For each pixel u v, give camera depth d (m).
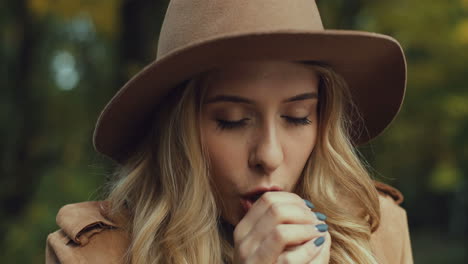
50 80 7.09
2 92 5.95
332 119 1.40
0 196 5.24
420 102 4.77
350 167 1.44
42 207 5.04
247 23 1.16
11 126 5.70
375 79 1.41
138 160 1.43
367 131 1.57
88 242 1.31
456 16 4.46
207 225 1.29
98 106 6.31
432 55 4.62
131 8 4.75
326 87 1.37
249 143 1.21
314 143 1.37
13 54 6.12
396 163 5.52
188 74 1.21
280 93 1.19
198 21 1.19
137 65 4.66
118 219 1.38
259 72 1.17
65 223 1.33
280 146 1.20
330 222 1.44
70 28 7.12
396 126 5.02
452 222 13.39
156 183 1.41
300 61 1.23
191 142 1.26
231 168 1.22
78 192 5.20
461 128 4.66
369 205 1.48
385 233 1.63
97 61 7.11
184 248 1.29
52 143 5.92
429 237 12.92
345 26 5.04
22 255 4.69
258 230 1.17
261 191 1.22
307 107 1.25
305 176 1.45
